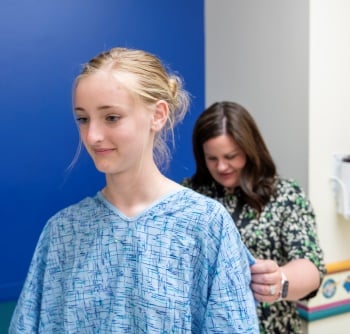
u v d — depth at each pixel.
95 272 0.64
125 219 0.65
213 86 1.71
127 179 0.65
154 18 1.56
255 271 0.79
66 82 1.41
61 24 1.38
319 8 1.30
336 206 1.38
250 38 1.52
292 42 1.35
